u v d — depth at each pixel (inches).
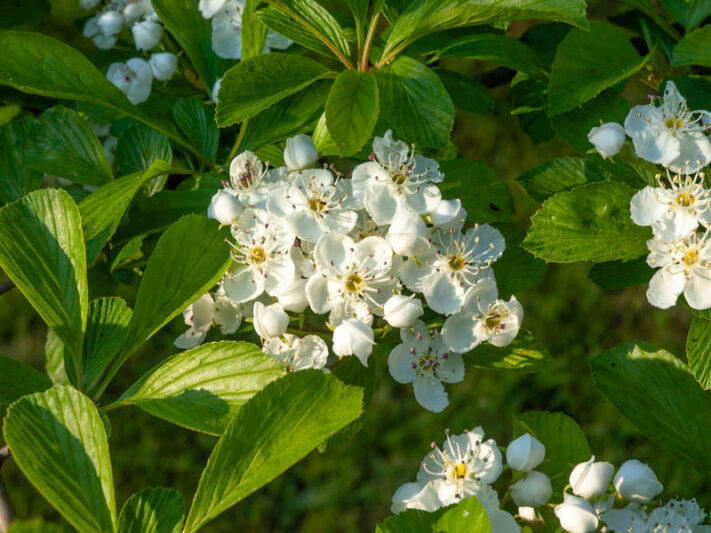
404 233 12.0
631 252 12.1
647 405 12.6
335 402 10.5
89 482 10.4
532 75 13.7
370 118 12.0
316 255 12.1
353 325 11.8
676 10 14.2
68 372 12.1
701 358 11.8
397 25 12.8
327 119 12.0
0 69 13.0
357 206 12.4
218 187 13.4
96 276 15.4
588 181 13.2
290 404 10.5
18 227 11.5
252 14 13.0
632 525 12.4
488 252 12.7
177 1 14.8
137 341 11.6
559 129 13.4
